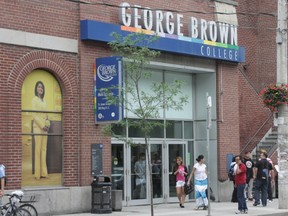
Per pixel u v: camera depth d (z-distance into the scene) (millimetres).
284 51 19703
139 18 19891
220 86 23266
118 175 20453
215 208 20078
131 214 17719
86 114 18484
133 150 21188
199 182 19562
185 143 23203
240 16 31547
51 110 17906
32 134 17375
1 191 14406
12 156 16500
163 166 22203
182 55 21609
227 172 23188
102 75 18328
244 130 30109
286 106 19516
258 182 20719
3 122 16328
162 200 22000
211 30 22344
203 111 23484
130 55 14836
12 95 16609
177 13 21656
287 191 19641
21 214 14305
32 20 17250
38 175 17469
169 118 22562
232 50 23250
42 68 17641
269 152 27625
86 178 18391
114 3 19594
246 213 18266
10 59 16625
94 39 18531
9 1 16688
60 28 18000
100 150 18547
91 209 18172
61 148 18141
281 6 19766
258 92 31594
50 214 17297
